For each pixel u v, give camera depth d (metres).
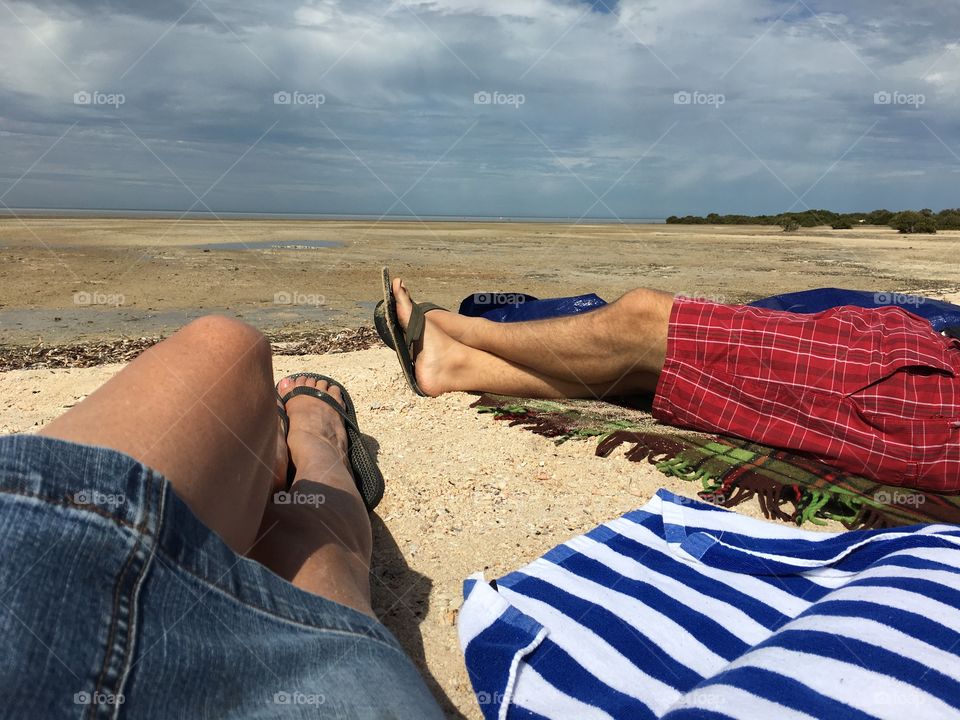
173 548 0.99
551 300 3.79
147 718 0.89
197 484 1.10
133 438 1.04
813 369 2.49
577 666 1.57
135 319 7.09
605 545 2.05
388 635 1.22
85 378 3.94
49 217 35.28
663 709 1.45
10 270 10.54
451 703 1.55
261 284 9.67
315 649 1.09
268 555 1.39
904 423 2.37
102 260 12.23
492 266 12.59
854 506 2.33
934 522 2.22
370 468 2.36
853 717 1.17
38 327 6.62
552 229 32.25
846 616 1.40
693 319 2.64
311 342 5.78
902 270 12.70
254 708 0.99
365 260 13.27
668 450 2.67
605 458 2.69
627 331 2.76
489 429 2.99
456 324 3.32
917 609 1.40
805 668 1.26
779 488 2.41
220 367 1.21
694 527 2.11
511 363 3.25
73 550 0.89
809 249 18.02
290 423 2.40
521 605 1.77
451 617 1.84
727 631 1.69
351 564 1.50
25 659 0.81
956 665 1.25
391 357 4.46
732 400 2.64
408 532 2.25
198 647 0.97
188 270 11.03
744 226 42.88
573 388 3.20
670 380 2.71
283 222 35.50
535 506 2.40
